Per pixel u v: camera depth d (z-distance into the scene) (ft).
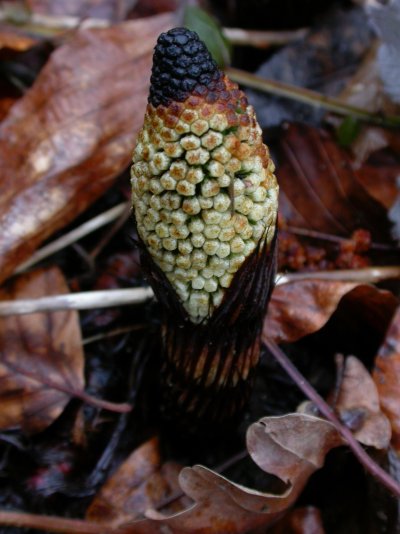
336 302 0.44
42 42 0.59
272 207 0.31
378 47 0.56
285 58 0.61
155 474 0.43
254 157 0.30
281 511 0.40
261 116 0.58
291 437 0.38
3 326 0.45
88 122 0.49
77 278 0.51
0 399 0.43
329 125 0.57
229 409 0.41
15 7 0.60
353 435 0.41
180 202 0.30
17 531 0.41
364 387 0.42
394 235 0.48
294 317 0.45
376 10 0.52
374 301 0.45
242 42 0.63
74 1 0.66
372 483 0.41
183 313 0.35
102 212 0.54
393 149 0.55
